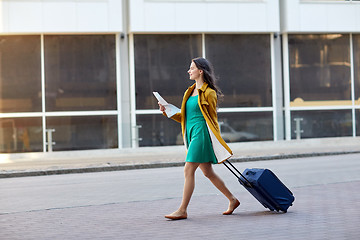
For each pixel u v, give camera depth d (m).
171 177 13.02
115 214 7.66
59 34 21.36
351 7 23.30
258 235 5.87
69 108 21.39
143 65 21.89
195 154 6.91
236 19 22.22
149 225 6.65
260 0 22.45
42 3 20.94
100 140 21.53
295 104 23.12
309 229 6.14
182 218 7.02
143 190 10.61
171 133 21.89
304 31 22.89
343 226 6.28
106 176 14.03
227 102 22.44
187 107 7.07
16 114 21.11
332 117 23.39
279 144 22.36
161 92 22.00
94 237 6.04
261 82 22.83
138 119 21.75
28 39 21.22
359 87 23.81
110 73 21.66
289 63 23.11
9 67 21.12
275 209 7.30
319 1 22.97
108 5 21.22
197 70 7.09
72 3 21.08
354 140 23.27
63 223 7.06
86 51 21.53
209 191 10.17
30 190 11.30
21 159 20.38
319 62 23.41
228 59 22.53
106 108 21.61
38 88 21.23
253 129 22.58
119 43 21.69
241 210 7.69
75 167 15.69
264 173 7.21
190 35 22.20
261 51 22.83
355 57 23.77
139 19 21.48
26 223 7.18
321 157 18.08
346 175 12.29
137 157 18.81
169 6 21.70
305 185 10.66
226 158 6.93
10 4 20.81
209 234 5.98
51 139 21.19
